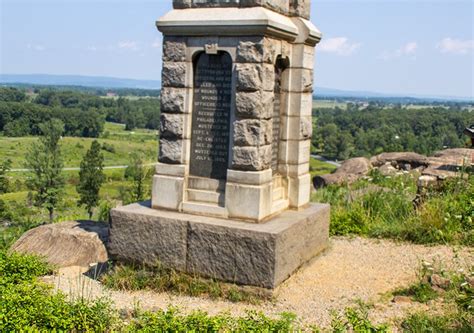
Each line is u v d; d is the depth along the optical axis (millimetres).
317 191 14094
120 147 107938
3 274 8172
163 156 8617
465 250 9375
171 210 8547
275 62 8789
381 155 18594
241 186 8070
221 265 7789
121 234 8438
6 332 5891
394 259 9281
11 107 96438
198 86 8516
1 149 83562
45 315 6152
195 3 8367
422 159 17547
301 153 9219
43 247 9688
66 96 141750
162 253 8172
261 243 7543
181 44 8438
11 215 44188
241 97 8000
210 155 8492
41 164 46781
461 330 5828
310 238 8898
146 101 170125
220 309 7273
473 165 13734
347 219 11188
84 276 8742
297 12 8906
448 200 10836
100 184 49875
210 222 7930
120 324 6355
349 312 6094
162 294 7887
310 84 9273
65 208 51438
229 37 8078
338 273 8609
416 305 6965
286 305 7352
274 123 9016
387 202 12039
